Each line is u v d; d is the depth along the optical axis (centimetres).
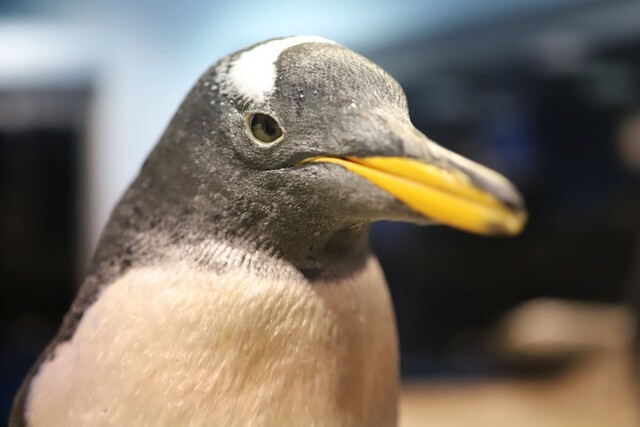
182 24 86
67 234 97
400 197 36
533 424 89
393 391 43
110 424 38
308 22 86
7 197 95
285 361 39
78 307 43
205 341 39
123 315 40
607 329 104
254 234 40
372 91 38
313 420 40
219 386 38
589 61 97
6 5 92
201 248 40
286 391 39
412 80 94
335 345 40
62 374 41
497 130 97
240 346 39
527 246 104
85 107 93
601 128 99
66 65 92
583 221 103
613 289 106
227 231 40
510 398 98
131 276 41
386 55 92
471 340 108
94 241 95
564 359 104
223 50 84
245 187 39
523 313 107
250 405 39
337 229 39
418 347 107
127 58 89
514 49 95
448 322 107
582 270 106
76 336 41
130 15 87
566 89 98
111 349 39
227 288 39
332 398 40
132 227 42
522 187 100
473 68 95
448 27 92
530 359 105
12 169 94
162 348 39
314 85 38
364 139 37
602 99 99
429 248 101
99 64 91
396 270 102
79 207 95
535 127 98
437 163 36
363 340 41
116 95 91
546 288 108
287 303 40
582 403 95
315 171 38
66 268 98
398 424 45
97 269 43
